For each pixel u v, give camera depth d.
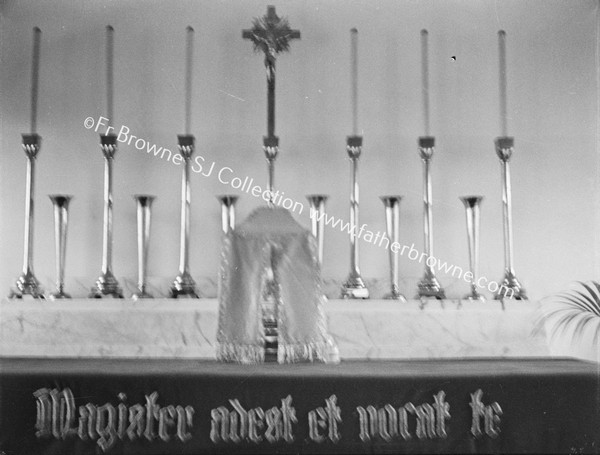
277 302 4.57
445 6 5.70
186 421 3.94
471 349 4.98
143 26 5.68
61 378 3.97
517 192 5.66
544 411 4.04
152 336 4.88
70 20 5.66
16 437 3.93
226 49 5.68
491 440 4.01
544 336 5.05
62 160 5.59
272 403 3.95
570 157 5.68
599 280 5.57
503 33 5.64
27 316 4.88
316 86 5.67
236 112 5.66
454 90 5.69
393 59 5.70
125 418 3.94
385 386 3.98
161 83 5.65
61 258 5.23
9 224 5.52
